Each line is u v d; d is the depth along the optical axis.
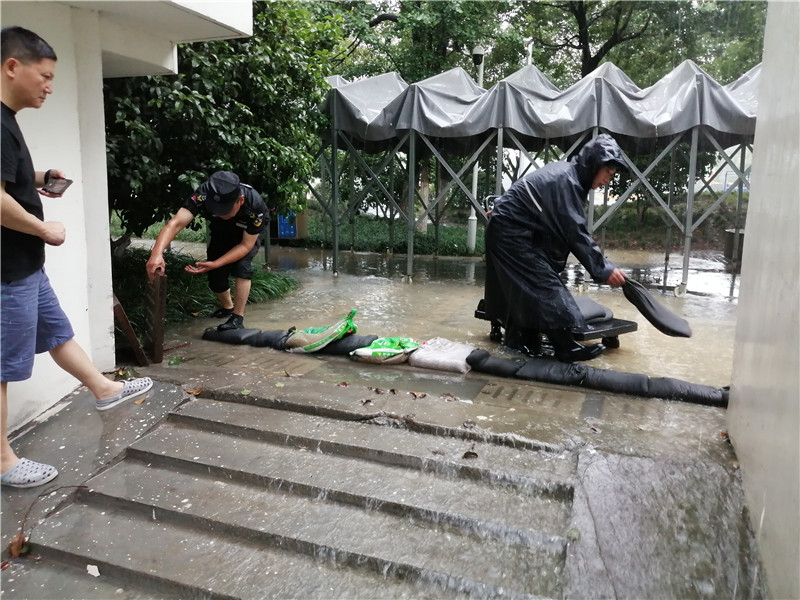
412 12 11.73
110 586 2.20
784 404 1.92
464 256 11.55
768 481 2.05
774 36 2.48
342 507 2.53
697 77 6.89
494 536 2.33
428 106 7.98
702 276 9.03
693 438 2.96
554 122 7.40
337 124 8.52
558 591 2.05
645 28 12.97
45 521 2.46
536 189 4.14
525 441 2.86
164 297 4.06
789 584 1.73
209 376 3.75
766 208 2.45
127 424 3.12
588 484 2.50
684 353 4.76
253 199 4.99
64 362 3.06
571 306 4.17
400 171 15.02
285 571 2.20
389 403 3.32
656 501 2.41
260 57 6.23
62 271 3.35
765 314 2.32
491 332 5.00
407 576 2.16
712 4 11.07
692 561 2.13
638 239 13.74
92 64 3.59
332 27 7.93
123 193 5.73
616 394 3.66
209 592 2.09
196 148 5.98
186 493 2.62
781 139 2.25
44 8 3.16
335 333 4.38
